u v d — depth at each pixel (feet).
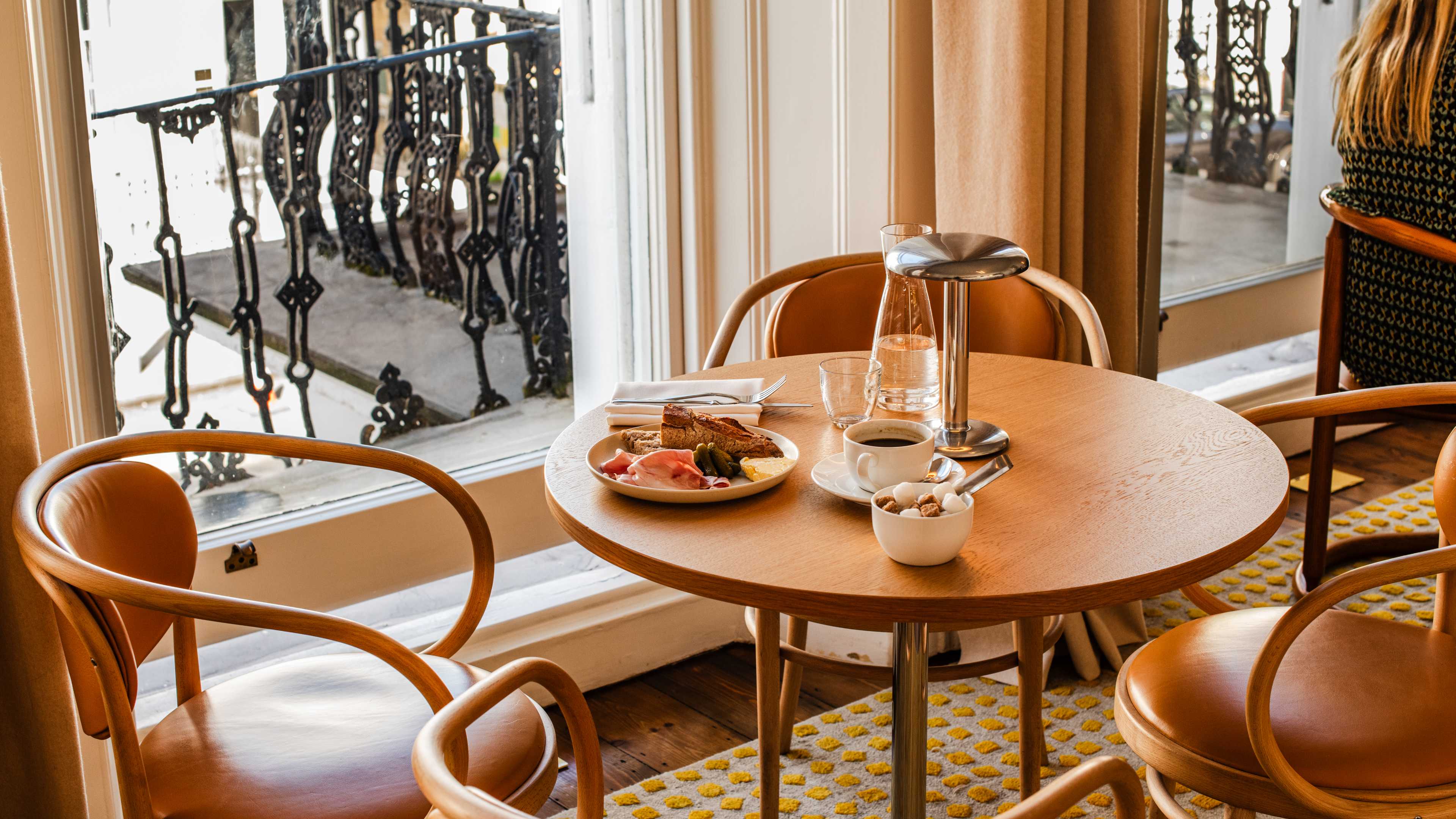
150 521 4.44
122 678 3.81
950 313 4.60
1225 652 4.64
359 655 5.20
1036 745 5.74
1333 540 9.55
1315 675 4.46
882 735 7.16
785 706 6.90
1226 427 4.82
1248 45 10.76
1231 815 4.40
